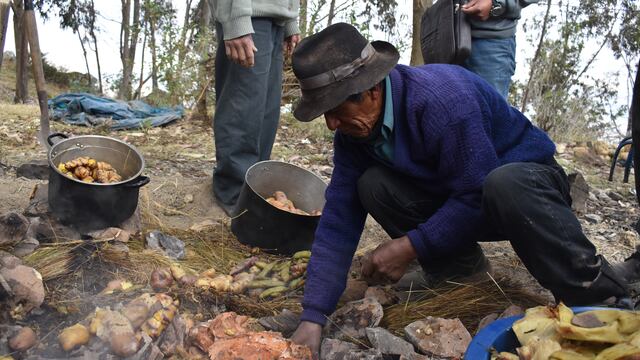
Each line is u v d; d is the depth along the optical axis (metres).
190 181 4.17
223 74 3.66
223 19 3.31
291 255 3.14
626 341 1.68
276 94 3.86
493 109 2.26
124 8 18.55
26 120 7.31
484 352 1.76
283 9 3.49
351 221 2.39
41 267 2.36
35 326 1.97
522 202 1.99
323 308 2.16
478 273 2.66
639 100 1.88
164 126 7.50
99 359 1.77
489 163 2.12
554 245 2.01
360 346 2.17
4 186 3.68
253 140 3.62
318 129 7.31
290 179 3.59
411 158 2.23
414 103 2.10
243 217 3.18
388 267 2.24
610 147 7.78
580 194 4.64
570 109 8.83
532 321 1.83
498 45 3.39
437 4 3.43
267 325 2.25
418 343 2.09
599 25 14.11
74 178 2.77
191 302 2.42
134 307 1.93
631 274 2.74
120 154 3.13
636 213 4.75
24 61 13.77
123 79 15.00
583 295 2.07
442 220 2.17
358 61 1.99
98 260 2.51
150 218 3.34
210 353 1.89
